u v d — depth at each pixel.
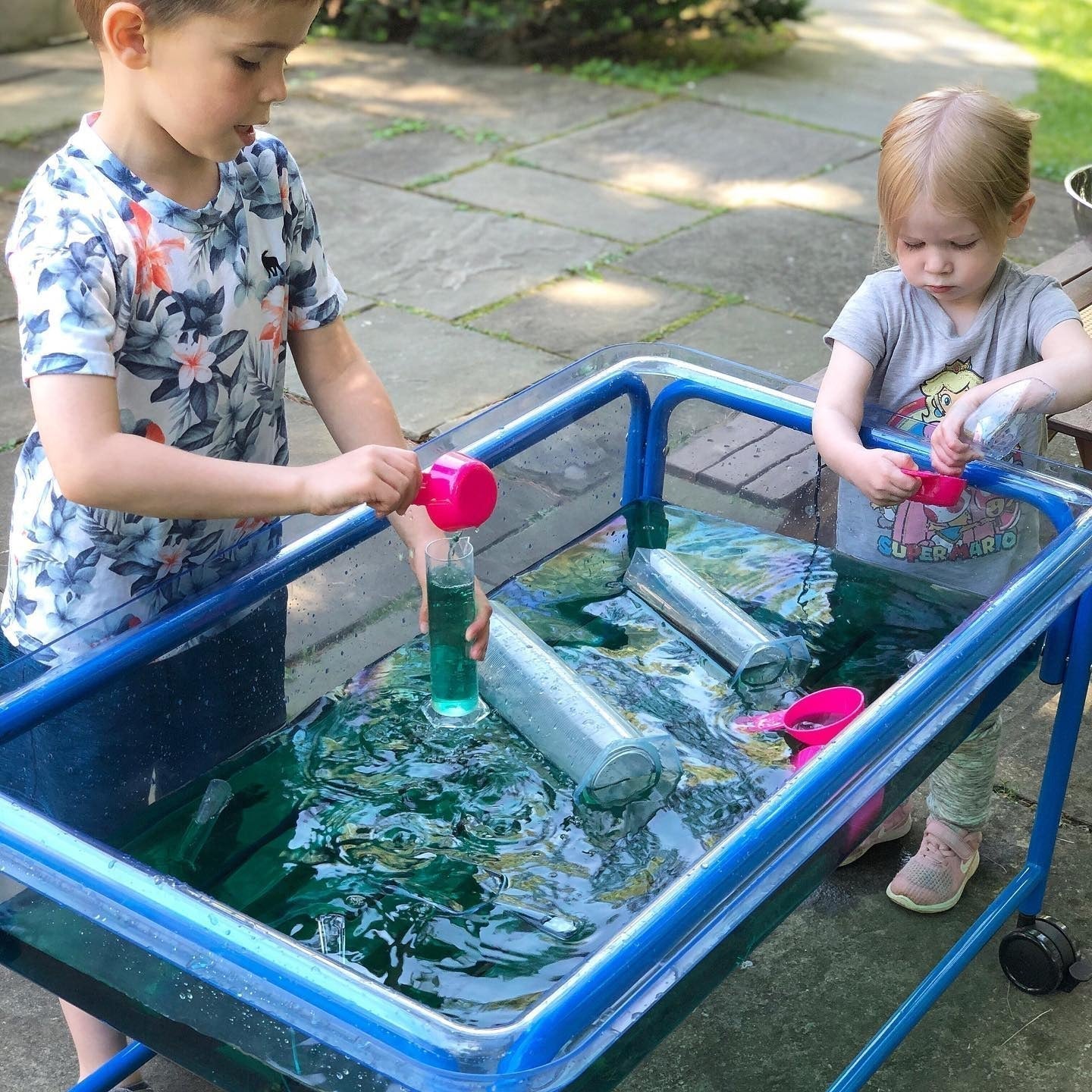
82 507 1.45
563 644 1.68
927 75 6.59
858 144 5.52
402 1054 0.96
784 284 4.22
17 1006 1.89
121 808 1.37
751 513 1.95
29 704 1.34
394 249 4.40
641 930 1.06
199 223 1.41
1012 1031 1.87
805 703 1.56
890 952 1.99
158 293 1.39
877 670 1.64
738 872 1.15
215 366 1.49
